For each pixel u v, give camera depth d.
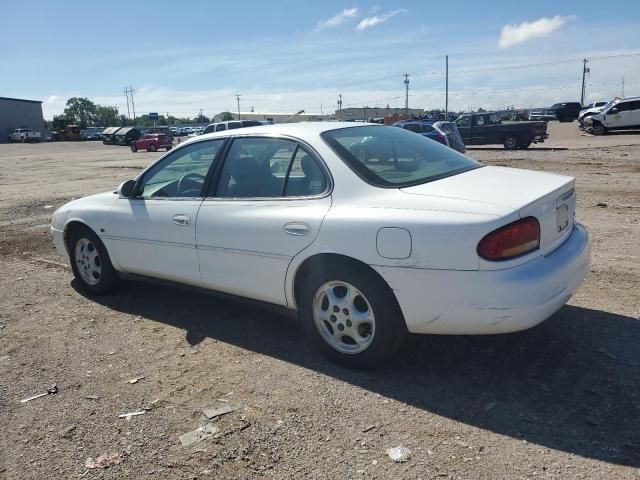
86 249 5.31
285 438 2.91
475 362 3.63
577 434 2.81
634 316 4.21
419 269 3.16
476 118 26.14
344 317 3.55
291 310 3.88
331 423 3.02
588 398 3.14
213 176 4.24
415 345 3.90
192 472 2.68
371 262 3.30
